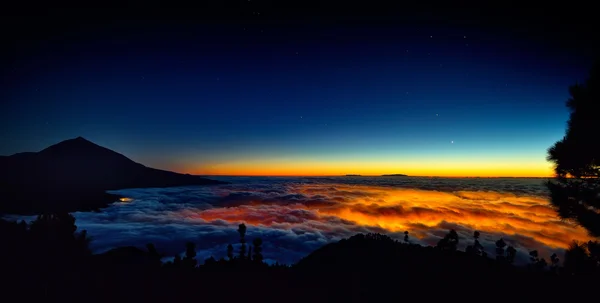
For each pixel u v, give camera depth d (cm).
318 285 940
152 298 646
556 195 721
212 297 720
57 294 584
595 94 676
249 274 954
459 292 881
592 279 682
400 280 1001
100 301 593
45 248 723
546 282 929
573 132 711
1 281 575
